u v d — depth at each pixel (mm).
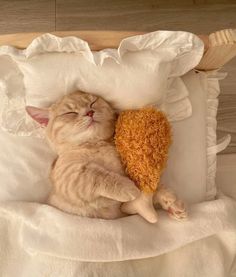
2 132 364
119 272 310
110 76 325
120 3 530
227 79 505
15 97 349
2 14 528
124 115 336
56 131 330
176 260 331
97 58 305
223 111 497
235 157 399
